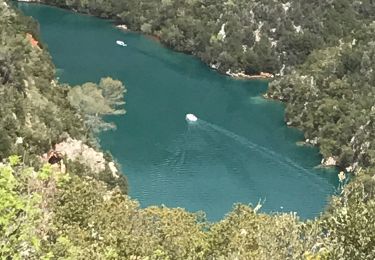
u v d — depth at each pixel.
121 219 34.09
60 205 32.44
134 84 114.38
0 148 57.41
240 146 95.81
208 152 92.25
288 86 115.81
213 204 77.44
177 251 33.06
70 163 65.88
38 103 70.94
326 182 88.00
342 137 96.38
